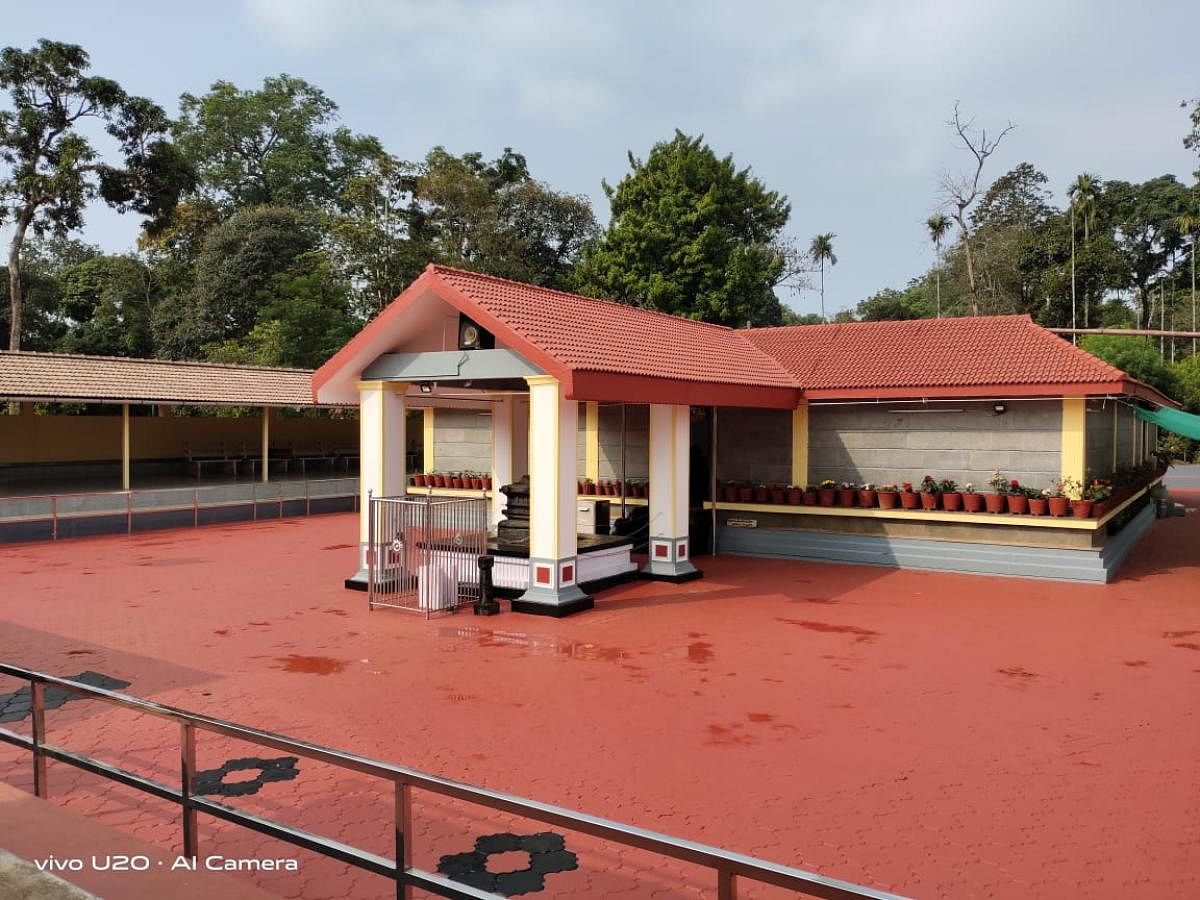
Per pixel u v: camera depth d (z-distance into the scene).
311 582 12.15
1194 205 47.28
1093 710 6.57
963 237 45.56
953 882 4.04
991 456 12.98
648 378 10.55
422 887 2.76
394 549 11.07
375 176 33.69
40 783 4.17
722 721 6.34
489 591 10.02
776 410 14.63
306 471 26.88
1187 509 21.80
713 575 12.64
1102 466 14.27
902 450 13.67
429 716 6.45
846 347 14.98
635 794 5.04
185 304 37.91
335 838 4.47
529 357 9.69
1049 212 53.72
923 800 4.97
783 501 14.09
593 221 39.12
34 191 29.58
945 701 6.80
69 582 12.12
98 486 21.53
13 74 28.95
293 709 6.62
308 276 35.38
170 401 19.12
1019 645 8.56
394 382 11.38
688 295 32.31
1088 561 11.86
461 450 18.62
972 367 13.05
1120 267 45.81
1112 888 3.99
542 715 6.47
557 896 3.94
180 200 42.12
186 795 3.49
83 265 39.03
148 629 9.29
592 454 16.25
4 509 16.08
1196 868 4.18
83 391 17.70
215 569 13.27
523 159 42.59
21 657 8.15
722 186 33.62
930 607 10.39
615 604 10.56
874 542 13.45
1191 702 6.75
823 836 4.52
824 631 9.18
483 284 10.88
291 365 33.12
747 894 3.96
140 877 3.39
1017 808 4.86
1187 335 17.28
